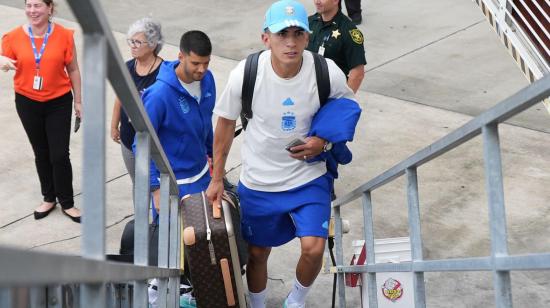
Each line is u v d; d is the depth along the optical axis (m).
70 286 3.03
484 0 5.42
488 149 2.65
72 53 6.11
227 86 4.27
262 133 4.33
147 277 2.51
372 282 4.56
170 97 4.79
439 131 7.91
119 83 2.09
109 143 7.66
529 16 5.09
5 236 6.22
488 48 9.59
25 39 6.00
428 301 5.61
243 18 10.41
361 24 10.27
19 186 6.91
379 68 9.17
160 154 2.97
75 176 7.03
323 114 4.28
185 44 4.72
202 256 4.25
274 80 4.18
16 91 6.12
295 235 4.67
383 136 7.81
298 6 4.02
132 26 5.41
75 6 1.56
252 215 4.58
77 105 6.23
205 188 5.03
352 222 6.54
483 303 5.58
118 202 6.73
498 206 2.65
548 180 7.07
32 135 6.26
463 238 6.30
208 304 4.34
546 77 2.18
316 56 4.24
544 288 5.71
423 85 8.80
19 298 2.02
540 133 7.88
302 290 4.66
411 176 3.56
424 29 10.13
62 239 6.21
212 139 5.18
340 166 7.29
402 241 5.00
